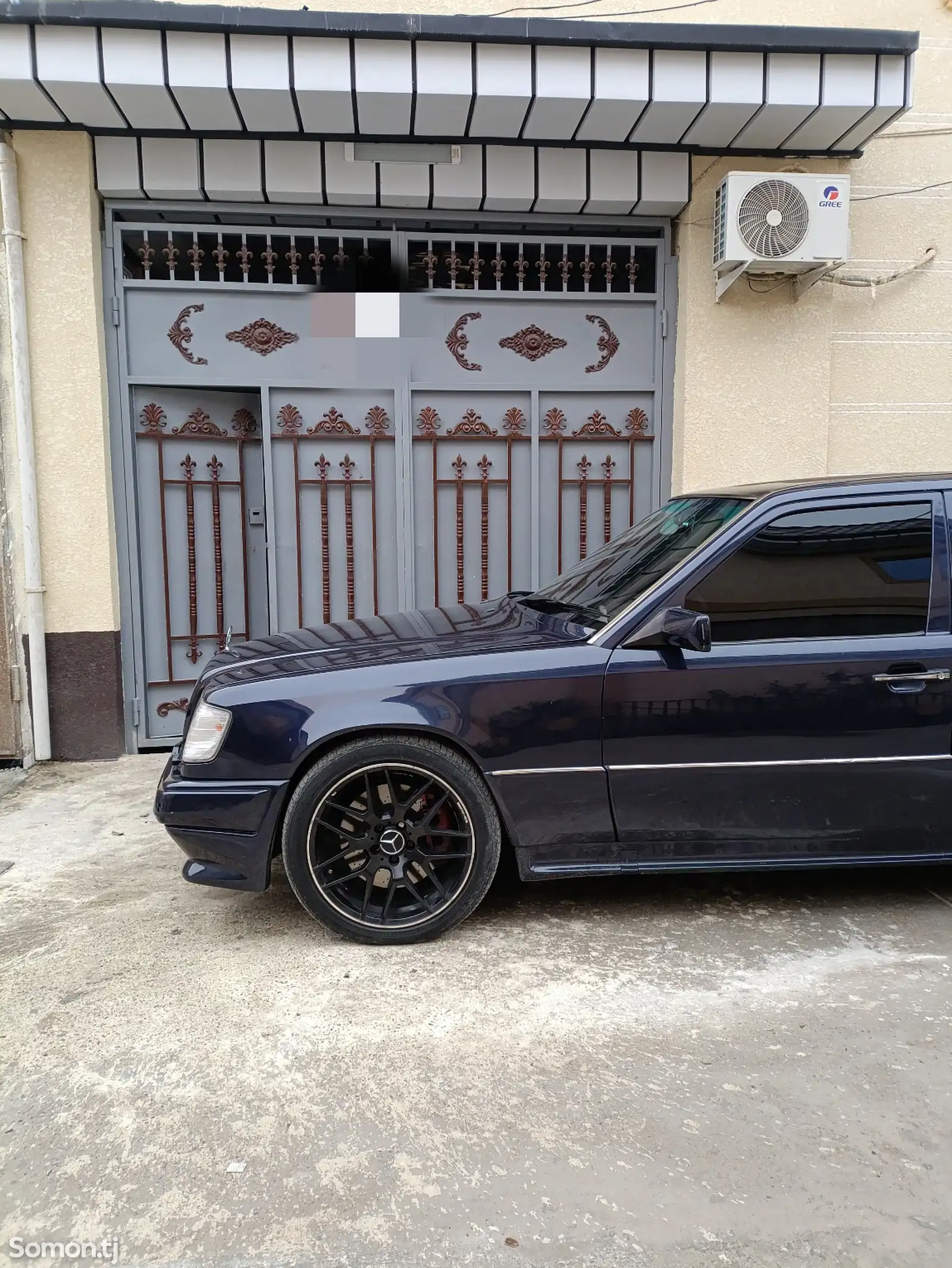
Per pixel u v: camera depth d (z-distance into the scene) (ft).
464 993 9.23
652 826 10.18
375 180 17.88
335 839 10.26
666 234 19.43
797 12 19.07
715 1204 6.44
